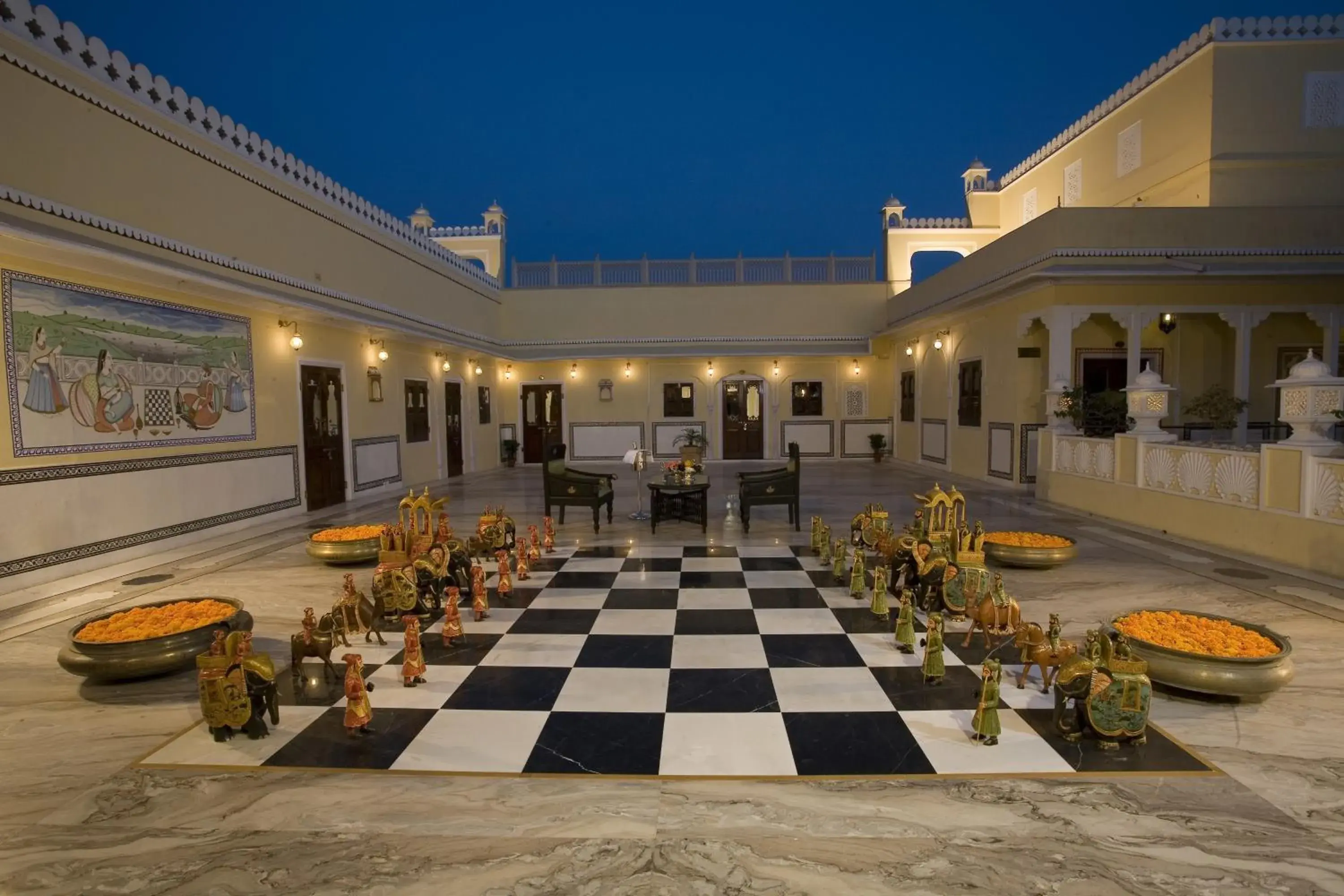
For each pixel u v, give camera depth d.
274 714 3.27
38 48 5.73
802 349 17.61
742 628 4.62
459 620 4.39
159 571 6.25
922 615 4.86
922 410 15.40
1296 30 10.45
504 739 3.15
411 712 3.43
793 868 2.27
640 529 8.20
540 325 18.33
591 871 2.26
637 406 18.20
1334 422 5.64
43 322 5.75
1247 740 3.06
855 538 6.81
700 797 2.68
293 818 2.58
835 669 3.91
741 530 8.07
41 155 5.73
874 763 2.91
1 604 5.22
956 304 12.31
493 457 17.25
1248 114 10.61
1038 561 5.71
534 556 6.45
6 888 2.22
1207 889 2.15
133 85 6.79
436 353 13.91
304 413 9.57
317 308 9.09
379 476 11.58
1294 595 5.05
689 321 18.09
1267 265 9.63
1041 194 15.74
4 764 2.99
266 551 7.10
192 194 7.56
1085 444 8.81
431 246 14.01
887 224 17.95
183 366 7.34
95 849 2.42
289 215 9.37
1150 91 11.99
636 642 4.37
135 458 6.70
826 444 18.06
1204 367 12.22
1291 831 2.43
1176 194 11.44
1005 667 3.94
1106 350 12.23
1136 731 2.98
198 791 2.76
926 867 2.27
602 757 2.98
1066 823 2.49
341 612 4.17
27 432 5.61
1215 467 6.68
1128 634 3.59
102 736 3.24
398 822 2.55
